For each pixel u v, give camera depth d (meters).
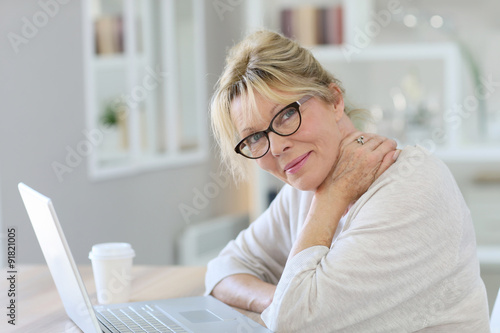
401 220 1.13
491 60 3.77
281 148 1.18
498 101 3.72
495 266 3.44
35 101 2.76
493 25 3.77
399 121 3.59
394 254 1.12
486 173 3.61
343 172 1.23
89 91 3.11
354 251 1.12
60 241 1.05
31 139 2.73
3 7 2.60
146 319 1.23
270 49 1.22
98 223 3.21
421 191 1.15
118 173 3.37
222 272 1.44
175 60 4.26
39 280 1.59
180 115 4.33
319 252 1.18
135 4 3.80
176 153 4.16
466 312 1.19
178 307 1.32
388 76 3.90
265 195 3.79
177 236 4.04
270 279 1.50
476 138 3.74
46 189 2.82
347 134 1.28
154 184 3.79
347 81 3.77
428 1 3.84
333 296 1.11
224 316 1.25
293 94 1.18
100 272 1.41
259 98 1.18
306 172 1.21
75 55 3.02
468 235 1.21
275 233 1.50
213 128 1.33
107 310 1.31
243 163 1.32
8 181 2.59
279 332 1.15
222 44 4.60
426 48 3.51
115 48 3.44
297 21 3.81
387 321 1.14
